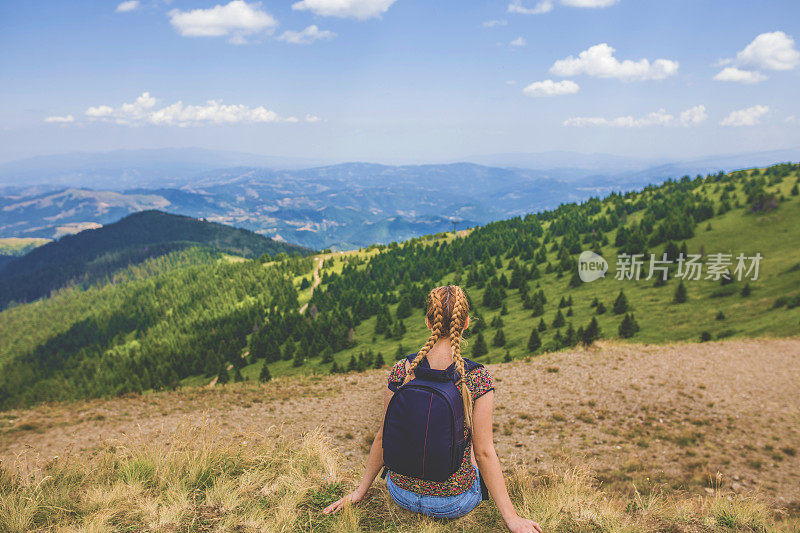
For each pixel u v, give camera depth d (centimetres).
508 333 9456
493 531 286
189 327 19688
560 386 2256
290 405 2103
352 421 1816
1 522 279
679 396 2058
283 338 15062
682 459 1458
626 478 1280
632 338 7088
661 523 357
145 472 370
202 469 367
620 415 1891
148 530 282
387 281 18512
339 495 332
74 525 284
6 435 1357
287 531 280
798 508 1059
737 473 1334
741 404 1934
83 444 1262
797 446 1510
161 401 2083
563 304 10275
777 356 2575
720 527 358
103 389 14100
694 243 11688
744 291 7719
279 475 369
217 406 2006
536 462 1432
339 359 11881
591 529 321
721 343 2958
